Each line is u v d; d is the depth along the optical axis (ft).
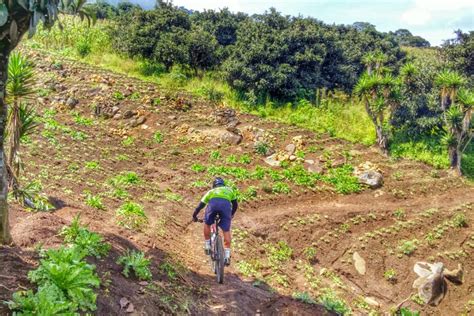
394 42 120.37
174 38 80.23
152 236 31.37
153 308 18.92
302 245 39.86
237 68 73.67
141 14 84.02
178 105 67.51
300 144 61.41
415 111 67.87
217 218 25.62
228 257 24.58
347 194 52.13
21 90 23.18
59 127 56.29
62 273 16.22
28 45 81.46
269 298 25.31
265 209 46.19
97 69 75.20
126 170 49.29
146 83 72.74
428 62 78.79
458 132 59.93
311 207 47.65
